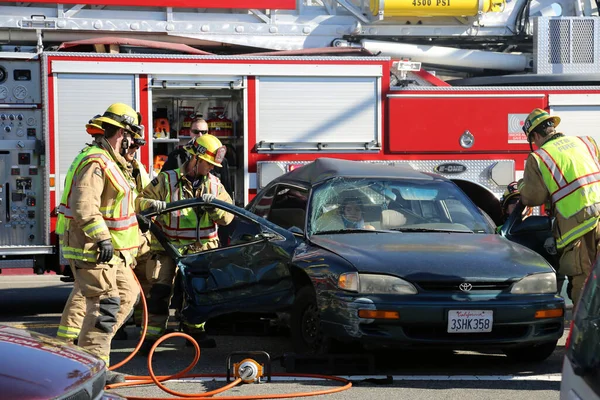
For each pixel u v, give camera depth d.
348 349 13.27
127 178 12.77
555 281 13.01
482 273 12.63
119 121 12.51
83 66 19.98
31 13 21.88
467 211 15.23
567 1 24.91
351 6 23.48
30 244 19.80
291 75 20.95
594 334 6.88
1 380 6.96
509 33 24.38
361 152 21.31
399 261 12.73
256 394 11.77
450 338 12.49
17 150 19.70
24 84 19.80
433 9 23.31
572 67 23.36
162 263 15.22
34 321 18.67
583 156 14.20
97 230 11.95
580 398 6.89
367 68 21.25
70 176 12.45
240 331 15.21
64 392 7.03
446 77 24.89
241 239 14.52
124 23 22.27
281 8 22.88
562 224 14.21
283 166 20.95
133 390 12.19
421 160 21.50
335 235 14.23
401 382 12.57
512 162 21.66
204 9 22.81
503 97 21.70
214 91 21.05
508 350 14.13
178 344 16.00
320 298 12.93
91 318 12.28
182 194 15.45
